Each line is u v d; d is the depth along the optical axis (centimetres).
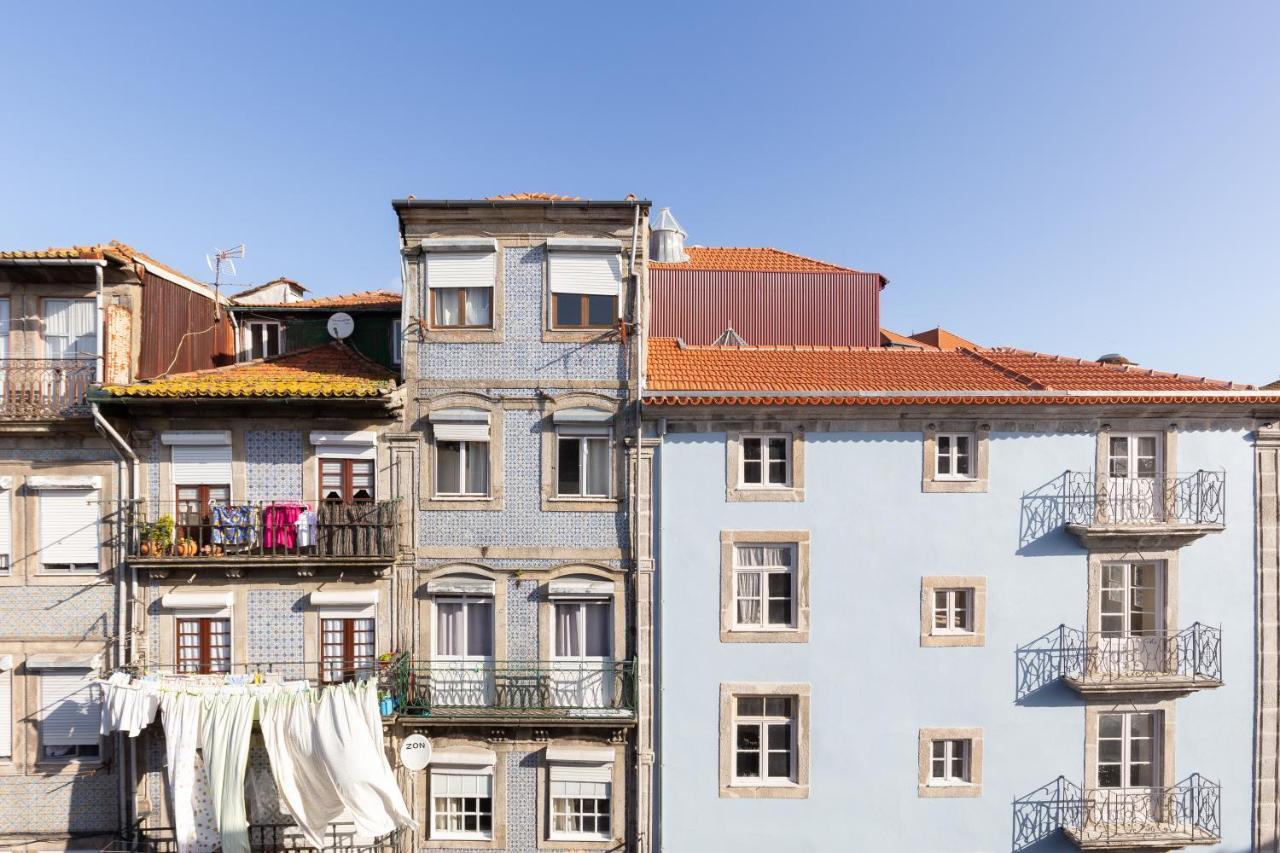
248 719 1147
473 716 1261
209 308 1488
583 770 1295
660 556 1299
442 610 1323
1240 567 1313
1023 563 1309
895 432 1309
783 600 1325
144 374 1302
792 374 1396
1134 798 1302
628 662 1293
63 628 1259
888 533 1307
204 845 1159
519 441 1307
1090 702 1301
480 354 1308
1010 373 1405
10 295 1265
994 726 1304
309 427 1296
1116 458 1326
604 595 1302
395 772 1282
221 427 1291
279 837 1210
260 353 1578
